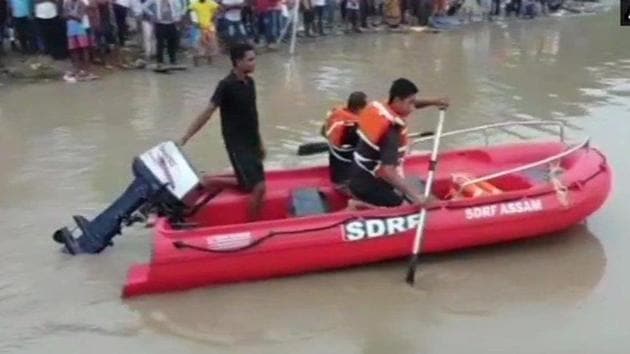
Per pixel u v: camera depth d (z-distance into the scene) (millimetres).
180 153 7695
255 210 7867
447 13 23125
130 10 17078
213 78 15656
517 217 7695
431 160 7641
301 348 6477
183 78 15672
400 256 7660
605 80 15516
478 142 11414
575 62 17438
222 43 17984
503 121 12547
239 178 7844
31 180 10039
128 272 7555
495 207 7660
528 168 7918
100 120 12766
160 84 15180
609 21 23641
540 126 12203
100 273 7629
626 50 18922
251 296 7219
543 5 24766
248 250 7254
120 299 7195
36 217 8891
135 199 7770
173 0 16188
